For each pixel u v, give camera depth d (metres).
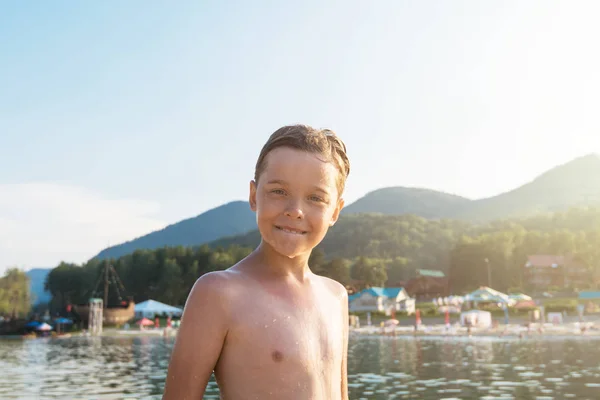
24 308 100.12
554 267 117.31
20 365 24.50
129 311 82.12
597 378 15.87
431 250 179.88
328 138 1.37
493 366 20.05
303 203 1.29
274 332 1.28
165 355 30.61
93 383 17.03
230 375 1.25
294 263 1.38
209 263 117.06
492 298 61.03
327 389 1.32
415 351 29.64
